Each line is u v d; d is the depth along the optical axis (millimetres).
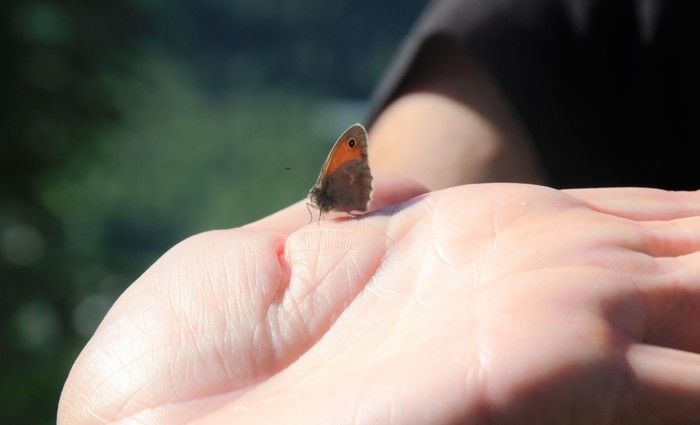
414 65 301
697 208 242
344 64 3189
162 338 234
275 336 231
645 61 293
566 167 290
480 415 197
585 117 291
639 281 207
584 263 213
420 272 229
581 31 294
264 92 2891
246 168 2180
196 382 228
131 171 849
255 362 229
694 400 195
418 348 208
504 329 201
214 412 219
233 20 3346
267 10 3252
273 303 234
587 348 196
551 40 292
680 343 210
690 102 292
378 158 295
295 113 2541
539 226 227
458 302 217
